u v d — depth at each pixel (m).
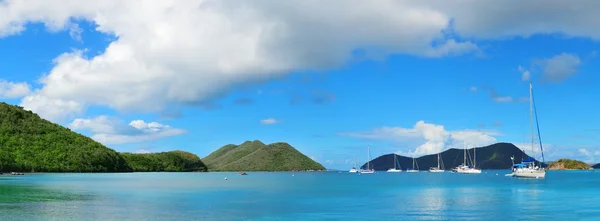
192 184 121.50
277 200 68.56
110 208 56.25
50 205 58.53
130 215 50.25
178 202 64.44
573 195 78.94
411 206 60.50
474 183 127.94
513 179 154.12
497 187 104.75
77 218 47.56
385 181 153.62
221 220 47.53
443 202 66.00
